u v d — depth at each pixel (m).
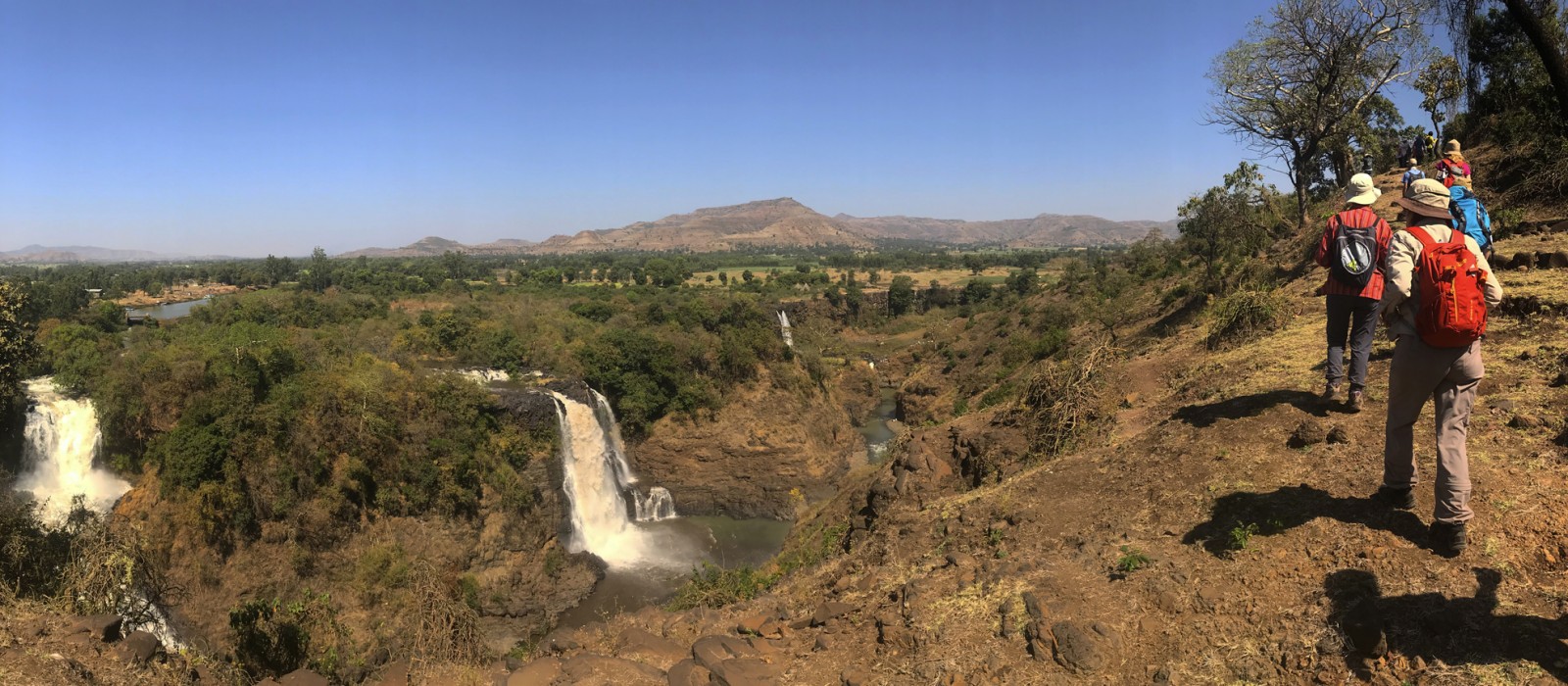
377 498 25.84
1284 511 5.77
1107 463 8.16
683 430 40.03
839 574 8.57
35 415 24.34
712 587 10.23
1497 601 4.23
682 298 68.44
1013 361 39.19
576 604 27.30
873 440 50.59
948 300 98.81
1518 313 8.38
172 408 24.30
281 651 9.43
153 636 6.32
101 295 75.00
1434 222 4.81
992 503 8.20
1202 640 4.80
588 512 33.78
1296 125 23.38
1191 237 36.00
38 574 8.70
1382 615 4.40
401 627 22.50
